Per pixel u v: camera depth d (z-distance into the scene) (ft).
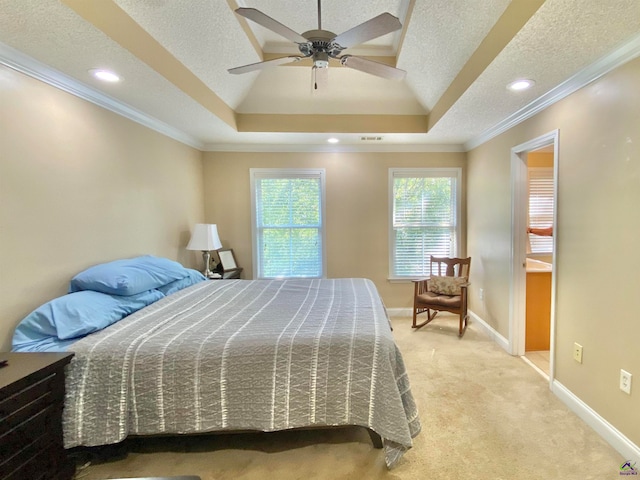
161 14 6.28
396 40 9.26
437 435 6.47
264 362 5.53
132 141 9.23
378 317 6.91
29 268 6.21
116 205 8.56
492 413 7.18
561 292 7.64
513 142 9.98
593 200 6.61
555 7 4.65
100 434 5.22
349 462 5.84
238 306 7.82
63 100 6.95
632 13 4.74
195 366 5.42
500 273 10.93
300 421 5.55
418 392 8.04
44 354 5.08
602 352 6.41
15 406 4.31
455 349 10.63
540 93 7.88
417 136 12.37
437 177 14.10
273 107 11.57
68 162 7.07
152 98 8.25
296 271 14.42
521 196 9.89
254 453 6.07
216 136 12.29
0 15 4.79
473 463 5.75
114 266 7.57
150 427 5.40
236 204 14.01
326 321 6.63
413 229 14.30
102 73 6.77
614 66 6.00
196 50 7.62
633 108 5.63
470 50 7.27
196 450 6.15
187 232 12.45
